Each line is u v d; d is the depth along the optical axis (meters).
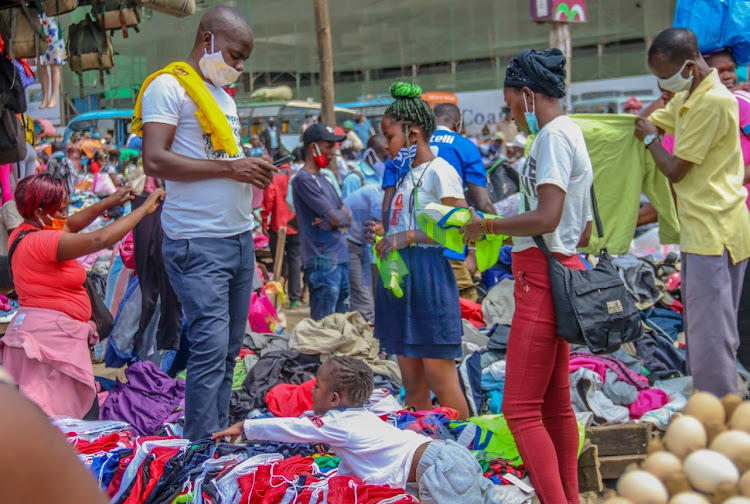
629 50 17.47
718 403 2.25
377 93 18.36
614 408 4.43
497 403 4.79
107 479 3.58
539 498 3.17
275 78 17.66
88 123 20.09
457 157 5.61
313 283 5.89
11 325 4.02
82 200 13.23
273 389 4.72
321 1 9.35
